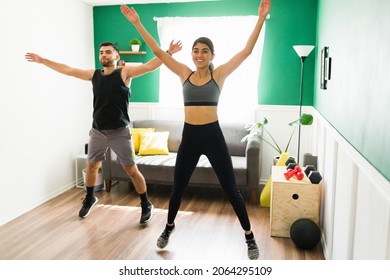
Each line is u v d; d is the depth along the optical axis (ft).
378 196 4.49
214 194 13.93
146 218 10.95
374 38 4.78
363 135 5.29
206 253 8.99
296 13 14.37
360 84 5.58
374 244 4.63
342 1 7.59
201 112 8.25
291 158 11.85
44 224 10.94
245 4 14.76
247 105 15.14
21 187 11.89
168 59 8.57
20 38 11.61
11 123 11.37
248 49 8.02
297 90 14.82
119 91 10.34
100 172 14.39
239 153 14.58
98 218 11.43
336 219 7.65
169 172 13.19
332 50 9.10
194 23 15.14
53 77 13.42
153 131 15.46
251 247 8.69
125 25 16.07
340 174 7.27
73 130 14.88
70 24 14.47
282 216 9.95
